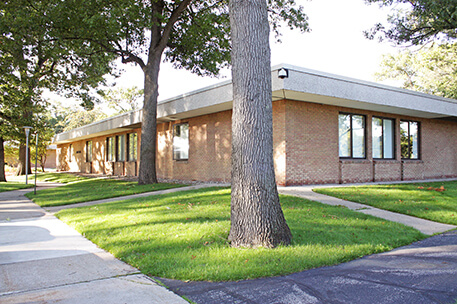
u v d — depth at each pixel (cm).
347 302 348
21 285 404
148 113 1569
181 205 934
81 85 2408
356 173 1491
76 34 1609
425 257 512
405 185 1344
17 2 1562
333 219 736
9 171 4347
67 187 1778
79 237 664
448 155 1995
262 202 547
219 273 425
